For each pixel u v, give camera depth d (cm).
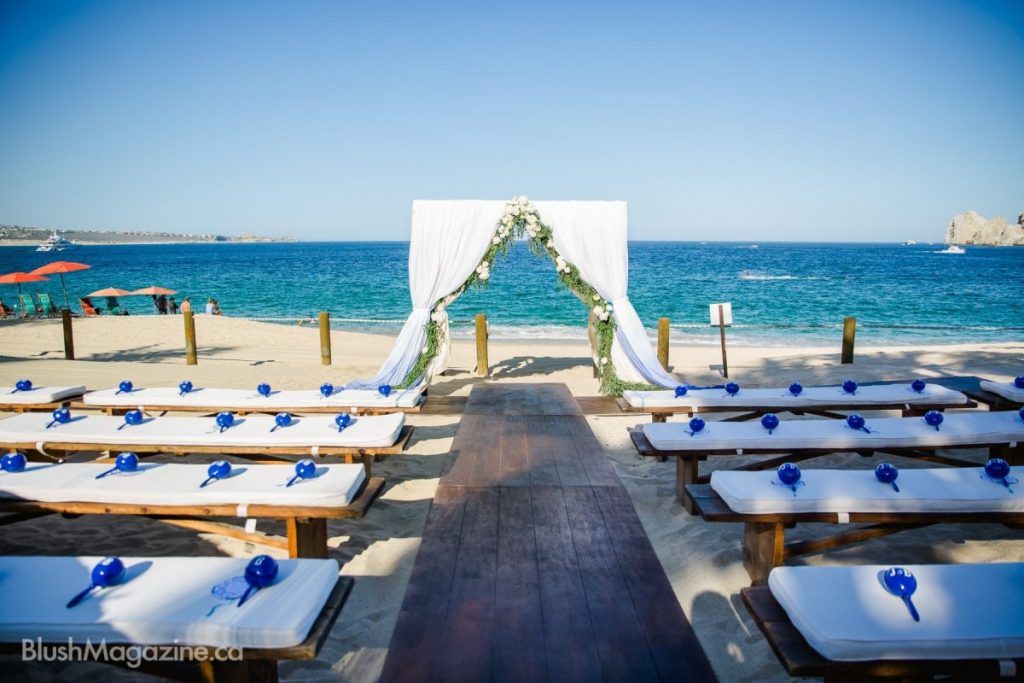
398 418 495
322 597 237
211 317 1838
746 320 2236
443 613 297
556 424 636
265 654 216
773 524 341
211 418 506
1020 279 3984
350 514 346
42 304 2147
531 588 320
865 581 243
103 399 607
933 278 4078
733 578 379
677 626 287
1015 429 475
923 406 604
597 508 423
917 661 213
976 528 455
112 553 420
